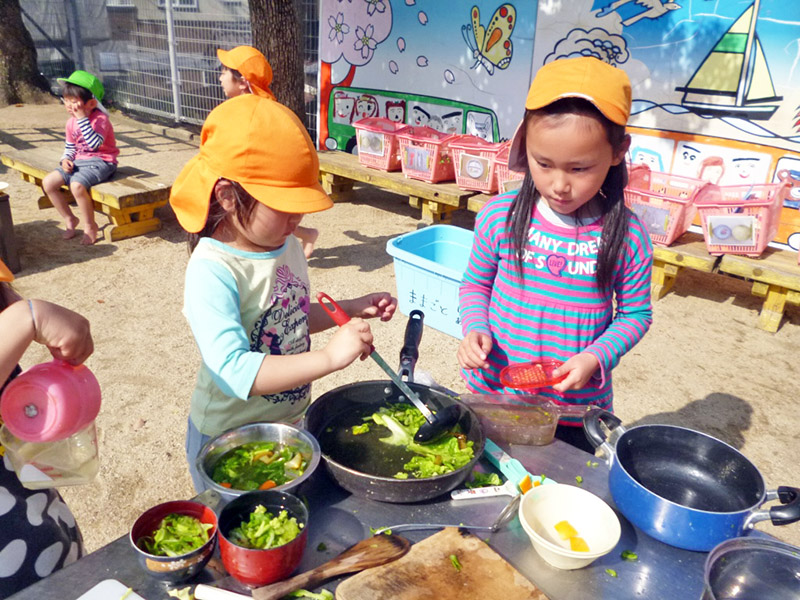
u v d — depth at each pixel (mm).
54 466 1110
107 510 2543
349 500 1269
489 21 5902
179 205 1429
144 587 1032
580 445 1850
